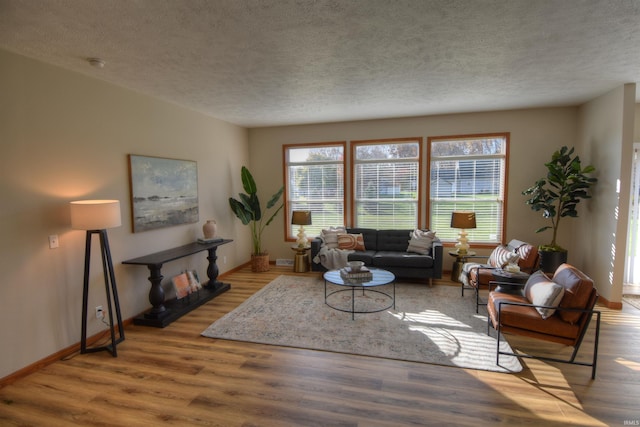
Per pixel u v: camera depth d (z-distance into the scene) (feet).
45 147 9.12
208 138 16.49
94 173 10.56
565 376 8.22
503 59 9.64
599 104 13.75
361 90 12.57
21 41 7.86
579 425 6.55
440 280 16.74
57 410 7.23
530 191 15.25
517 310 8.92
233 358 9.30
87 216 9.04
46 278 9.17
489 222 17.42
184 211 14.61
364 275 11.95
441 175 17.84
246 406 7.26
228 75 10.62
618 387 7.75
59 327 9.50
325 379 8.22
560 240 16.40
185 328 11.35
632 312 12.30
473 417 6.79
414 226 18.42
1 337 8.14
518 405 7.15
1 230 8.16
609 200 12.99
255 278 17.40
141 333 10.98
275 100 13.79
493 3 6.61
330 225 19.77
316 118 17.69
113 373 8.63
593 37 8.20
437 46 8.70
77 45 8.17
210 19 7.06
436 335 10.49
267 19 7.11
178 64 9.61
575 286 8.34
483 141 17.12
